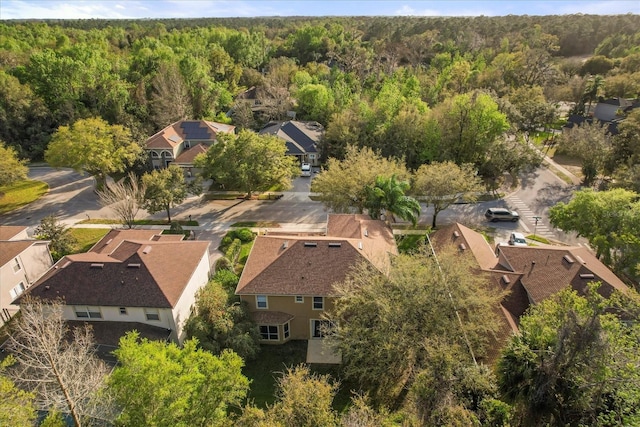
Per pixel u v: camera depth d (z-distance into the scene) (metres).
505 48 117.44
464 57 112.31
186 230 45.59
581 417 18.17
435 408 18.67
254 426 18.02
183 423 17.22
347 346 23.53
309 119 81.56
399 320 23.11
